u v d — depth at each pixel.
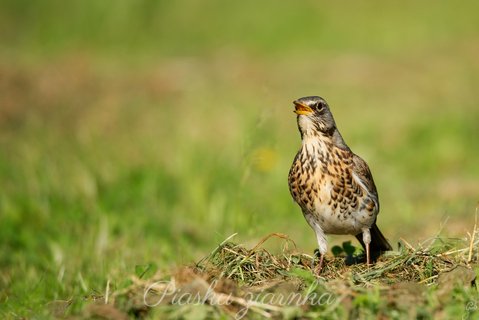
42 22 29.86
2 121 19.64
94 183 14.85
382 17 32.34
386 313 7.50
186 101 21.91
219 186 14.93
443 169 17.95
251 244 11.47
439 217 13.24
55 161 15.92
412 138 19.19
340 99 22.81
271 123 16.50
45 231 13.21
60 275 10.48
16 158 16.50
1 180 15.32
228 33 30.78
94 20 30.03
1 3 31.02
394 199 15.66
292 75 25.33
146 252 11.62
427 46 29.05
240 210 13.54
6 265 12.12
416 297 7.73
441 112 21.17
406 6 33.53
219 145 17.58
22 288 10.48
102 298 8.34
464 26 31.42
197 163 15.80
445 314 7.50
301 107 9.52
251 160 12.77
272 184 14.98
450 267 8.71
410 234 12.30
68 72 23.62
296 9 32.62
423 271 8.66
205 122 19.66
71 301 8.86
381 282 8.44
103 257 11.39
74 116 20.31
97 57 27.33
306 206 9.73
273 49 29.41
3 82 22.19
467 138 19.17
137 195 14.75
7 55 26.31
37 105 20.98
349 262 9.59
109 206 14.15
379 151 18.38
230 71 25.78
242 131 15.17
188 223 13.78
